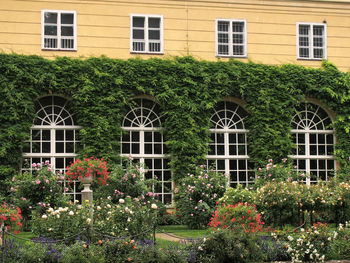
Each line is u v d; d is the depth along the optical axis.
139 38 17.58
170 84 16.97
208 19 18.02
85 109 16.19
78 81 16.30
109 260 8.68
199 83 17.25
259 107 17.61
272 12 18.55
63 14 17.03
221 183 15.15
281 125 17.69
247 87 17.58
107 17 17.25
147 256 8.80
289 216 12.10
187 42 17.73
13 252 8.59
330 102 18.30
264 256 9.51
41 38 16.66
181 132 16.80
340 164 18.50
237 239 9.40
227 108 17.89
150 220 10.69
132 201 12.82
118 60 16.73
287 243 9.88
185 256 8.99
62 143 16.53
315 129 18.50
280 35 18.50
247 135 17.86
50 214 10.02
